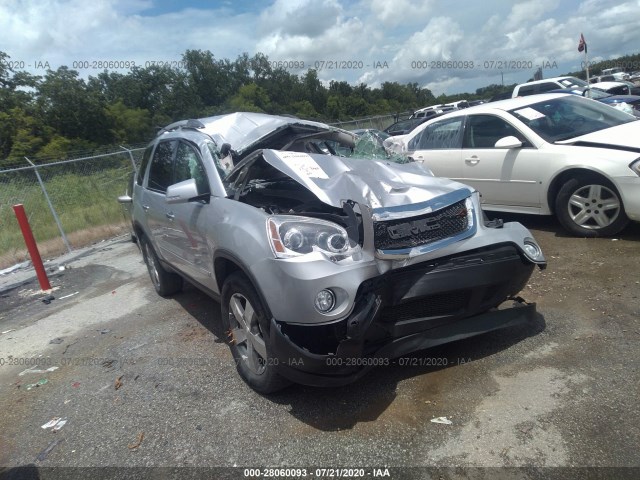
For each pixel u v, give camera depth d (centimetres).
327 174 346
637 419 271
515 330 380
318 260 286
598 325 371
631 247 506
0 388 408
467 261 323
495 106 653
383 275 300
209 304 529
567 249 531
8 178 1016
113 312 552
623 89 1794
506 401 299
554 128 599
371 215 297
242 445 291
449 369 340
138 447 302
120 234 1015
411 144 738
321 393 332
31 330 537
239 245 320
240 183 378
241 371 352
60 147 3219
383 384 332
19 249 918
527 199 600
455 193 343
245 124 432
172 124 549
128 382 383
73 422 339
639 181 500
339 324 286
